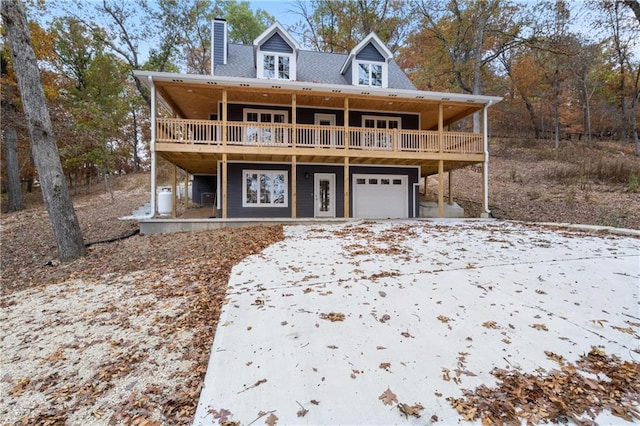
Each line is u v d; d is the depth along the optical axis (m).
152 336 3.67
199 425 2.26
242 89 11.04
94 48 23.19
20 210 15.40
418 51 24.34
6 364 3.32
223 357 3.05
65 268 7.04
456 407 2.35
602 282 4.72
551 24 17.48
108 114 20.48
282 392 2.57
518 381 2.61
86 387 2.87
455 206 14.29
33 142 7.48
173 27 22.77
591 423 2.17
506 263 5.69
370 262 5.95
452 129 29.47
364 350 3.13
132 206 15.45
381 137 12.44
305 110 13.39
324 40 25.64
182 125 10.79
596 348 3.09
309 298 4.36
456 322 3.64
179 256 7.18
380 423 2.24
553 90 26.12
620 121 27.59
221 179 12.71
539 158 21.45
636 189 13.28
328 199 13.58
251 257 6.56
